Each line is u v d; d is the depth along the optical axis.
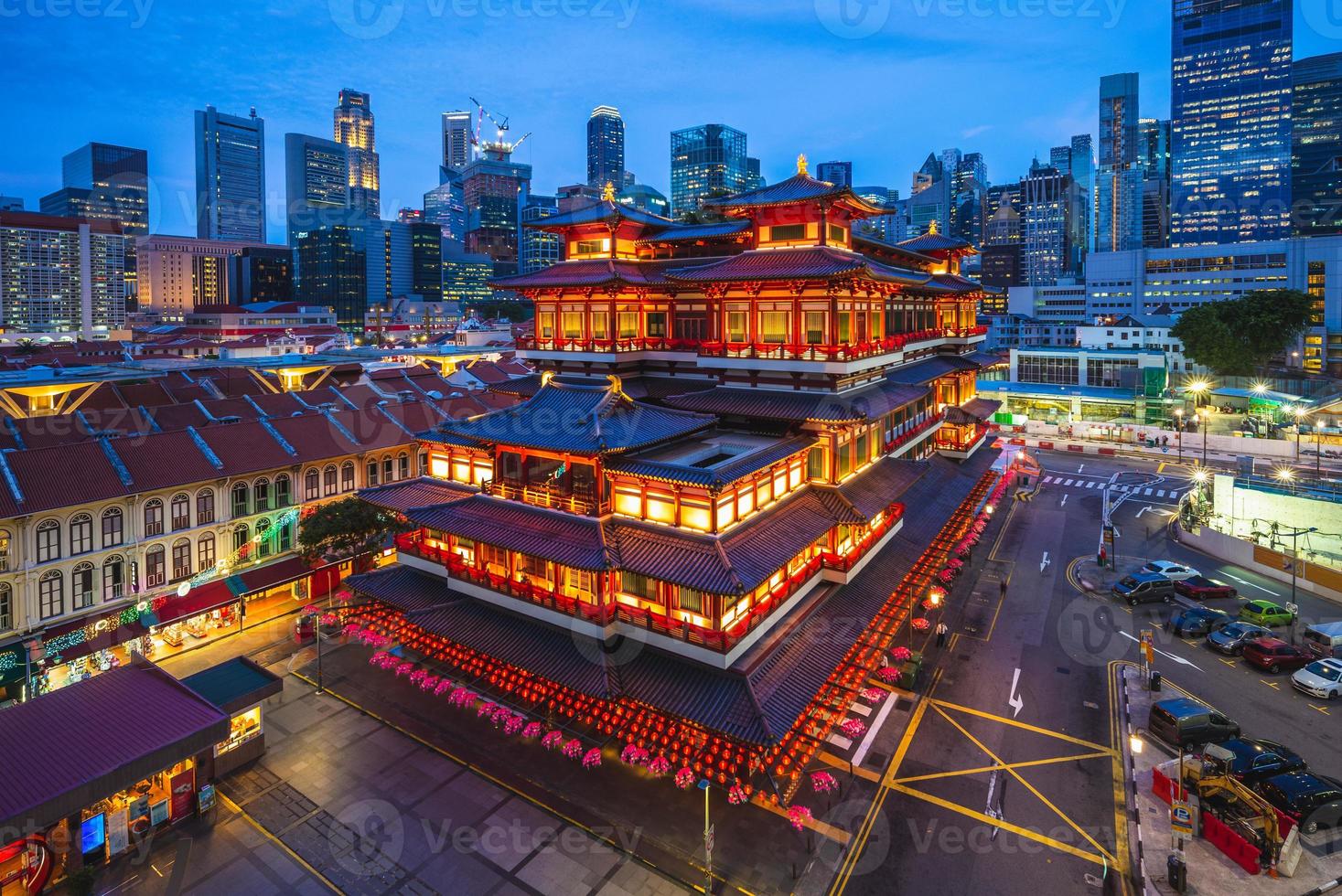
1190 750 40.88
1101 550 69.69
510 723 40.97
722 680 35.69
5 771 31.34
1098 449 122.75
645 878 32.69
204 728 35.16
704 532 37.12
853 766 39.97
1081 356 149.88
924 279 55.09
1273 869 32.34
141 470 52.41
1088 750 41.38
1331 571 61.69
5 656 44.78
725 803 37.34
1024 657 51.94
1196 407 135.88
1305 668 47.91
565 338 55.66
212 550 55.97
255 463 58.22
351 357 140.25
